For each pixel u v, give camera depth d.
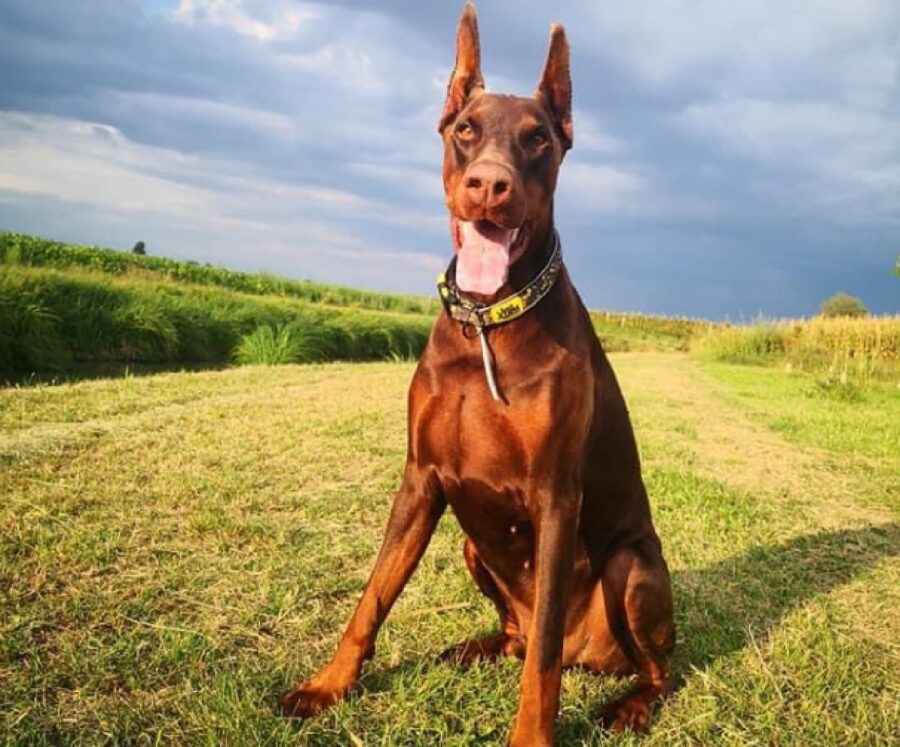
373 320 21.31
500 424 2.24
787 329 24.52
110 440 5.50
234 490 4.49
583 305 2.62
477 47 2.65
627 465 2.67
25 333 11.92
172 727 2.18
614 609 2.58
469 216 2.22
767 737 2.40
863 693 2.68
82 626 2.74
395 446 5.98
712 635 3.10
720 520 4.73
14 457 4.82
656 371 16.91
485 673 2.61
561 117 2.64
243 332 16.94
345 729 2.21
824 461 6.96
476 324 2.26
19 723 2.13
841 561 4.14
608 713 2.46
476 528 2.45
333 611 3.06
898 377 17.08
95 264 23.14
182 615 2.89
